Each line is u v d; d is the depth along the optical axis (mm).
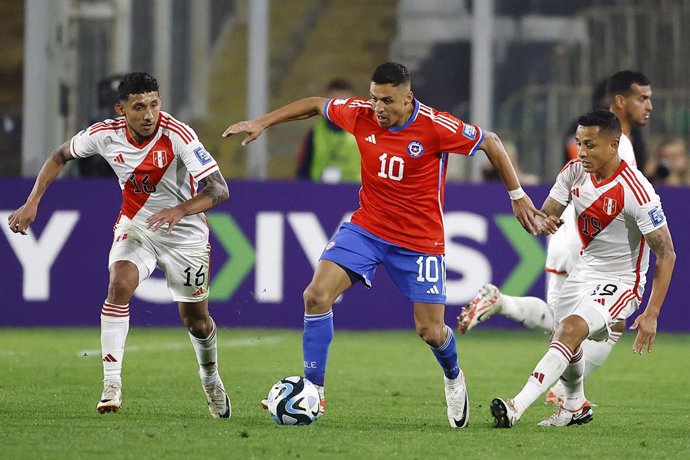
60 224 41531
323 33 47281
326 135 44219
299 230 41969
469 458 18656
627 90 27969
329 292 22000
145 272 23141
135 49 45344
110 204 41625
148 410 23859
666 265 21938
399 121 21797
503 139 47469
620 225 22453
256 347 37656
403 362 34250
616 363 35500
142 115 22016
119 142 22844
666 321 42250
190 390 27328
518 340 41656
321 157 44219
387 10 47344
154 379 29328
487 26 45781
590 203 22531
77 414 22859
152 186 22984
